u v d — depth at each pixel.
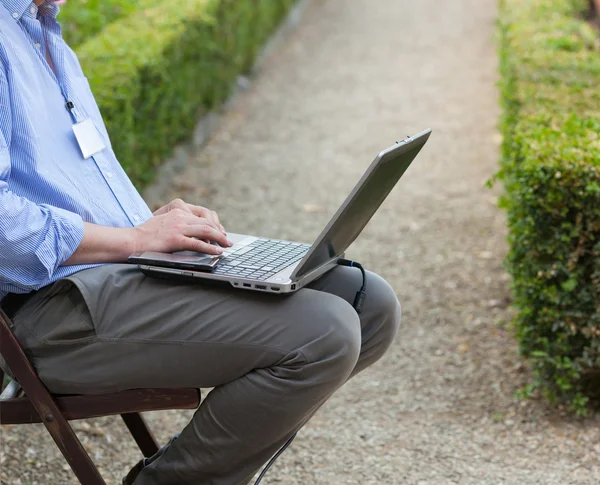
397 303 2.83
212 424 2.46
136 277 2.48
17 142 2.47
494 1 15.94
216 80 9.38
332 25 14.69
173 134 7.66
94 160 2.69
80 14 7.69
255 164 8.22
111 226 2.65
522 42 6.76
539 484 3.45
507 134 5.52
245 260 2.59
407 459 3.67
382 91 10.66
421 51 12.62
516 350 4.63
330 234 2.39
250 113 9.91
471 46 12.75
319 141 8.91
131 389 2.50
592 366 3.95
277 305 2.42
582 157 3.77
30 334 2.47
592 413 4.00
